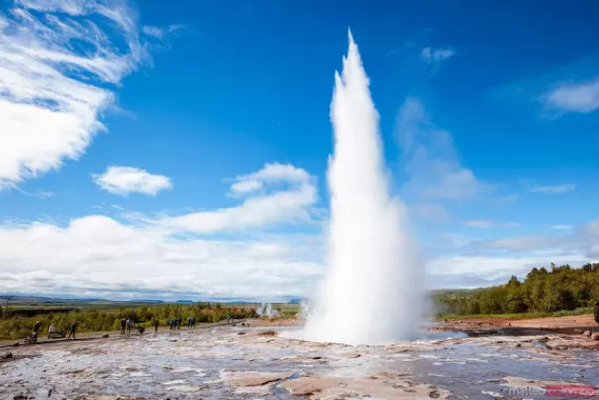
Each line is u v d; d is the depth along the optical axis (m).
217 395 10.04
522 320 38.53
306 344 20.66
